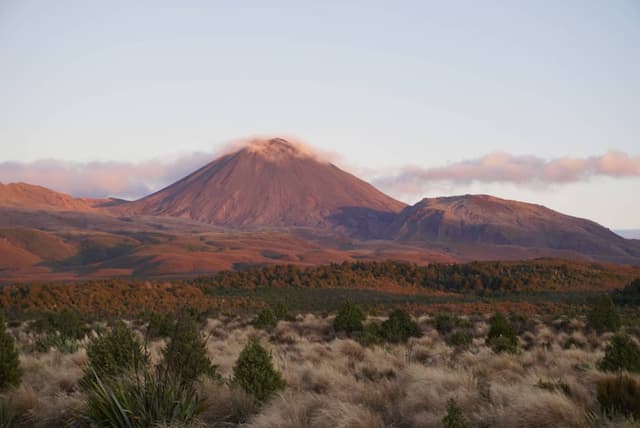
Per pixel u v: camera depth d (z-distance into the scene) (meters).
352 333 31.78
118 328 11.62
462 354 17.31
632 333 32.25
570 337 27.66
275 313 44.31
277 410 9.21
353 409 8.91
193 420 8.46
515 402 8.76
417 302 86.69
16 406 9.88
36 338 24.97
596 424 8.02
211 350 19.31
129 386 8.70
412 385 10.76
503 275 120.06
